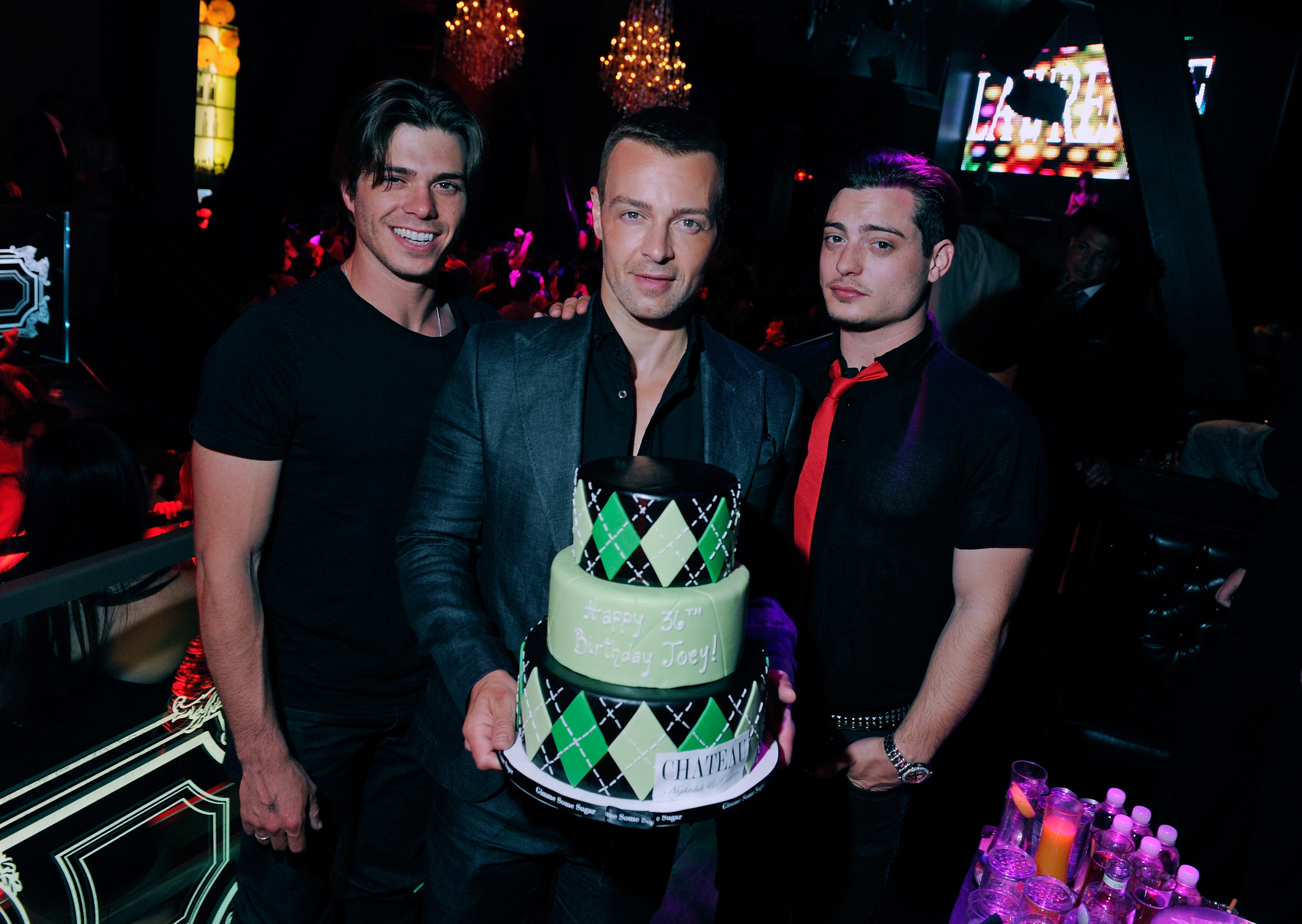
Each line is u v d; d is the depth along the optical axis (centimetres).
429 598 138
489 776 144
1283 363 246
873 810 187
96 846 155
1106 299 338
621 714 103
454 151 159
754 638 140
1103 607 316
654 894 161
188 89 1216
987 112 1634
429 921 158
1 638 136
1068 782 304
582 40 1672
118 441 198
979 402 171
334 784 175
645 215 131
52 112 827
